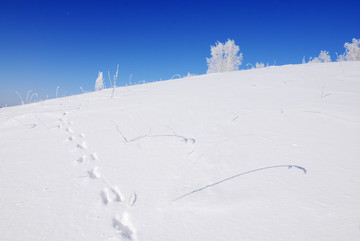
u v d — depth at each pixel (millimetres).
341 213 925
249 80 3822
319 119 1915
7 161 1551
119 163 1468
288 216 938
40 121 2574
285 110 2191
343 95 2523
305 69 4582
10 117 2867
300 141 1580
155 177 1292
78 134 2029
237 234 876
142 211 1026
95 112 2699
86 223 974
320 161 1320
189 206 1038
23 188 1229
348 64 4887
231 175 1257
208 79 4684
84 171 1393
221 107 2451
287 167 1286
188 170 1340
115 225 963
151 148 1647
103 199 1131
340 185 1099
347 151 1403
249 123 1968
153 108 2605
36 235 915
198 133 1850
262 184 1154
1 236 909
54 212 1043
